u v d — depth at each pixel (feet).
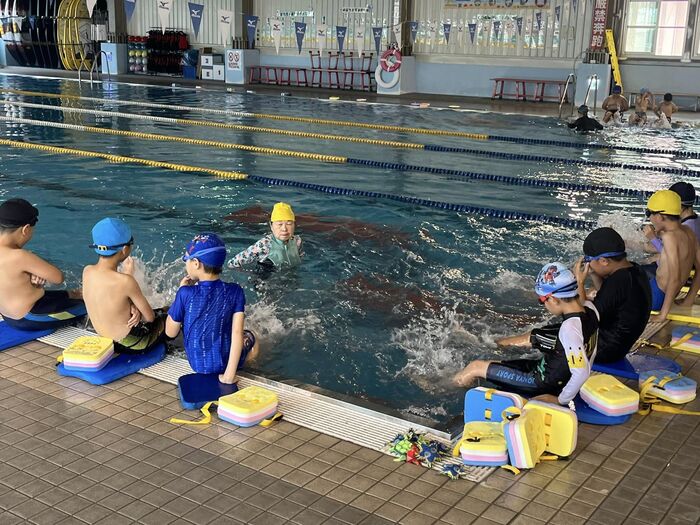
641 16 51.21
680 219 14.87
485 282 16.25
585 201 24.97
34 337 12.20
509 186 27.22
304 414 9.87
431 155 33.35
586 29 53.16
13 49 77.41
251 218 21.04
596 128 40.60
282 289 15.38
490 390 9.43
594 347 10.03
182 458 8.68
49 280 12.31
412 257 17.87
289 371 11.89
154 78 69.41
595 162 32.17
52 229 19.43
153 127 39.88
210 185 25.71
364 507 7.80
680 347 12.41
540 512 7.76
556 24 54.03
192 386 10.31
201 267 10.68
